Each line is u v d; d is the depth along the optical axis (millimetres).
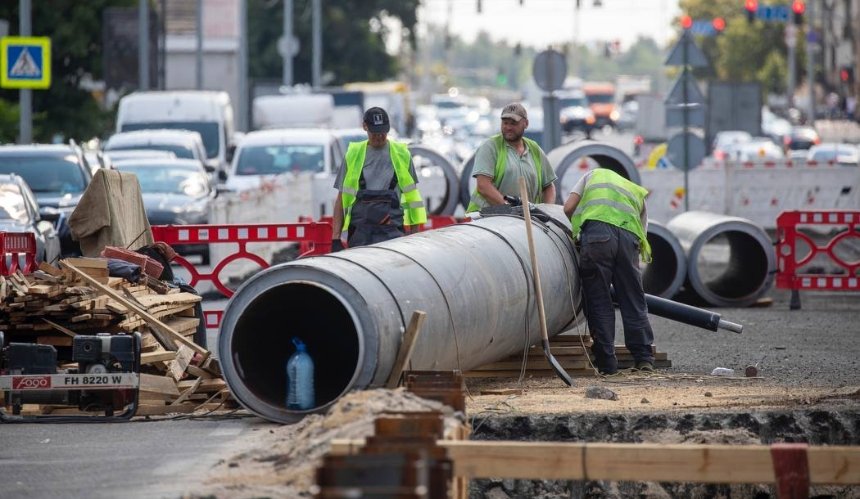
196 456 24344
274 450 23984
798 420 27969
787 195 90250
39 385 27875
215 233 44688
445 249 30188
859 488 28859
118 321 30422
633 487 28094
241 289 27000
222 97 100125
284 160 84562
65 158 65688
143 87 115625
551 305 33625
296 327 30531
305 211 78688
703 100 71750
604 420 27438
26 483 22547
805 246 81250
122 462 23984
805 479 20141
